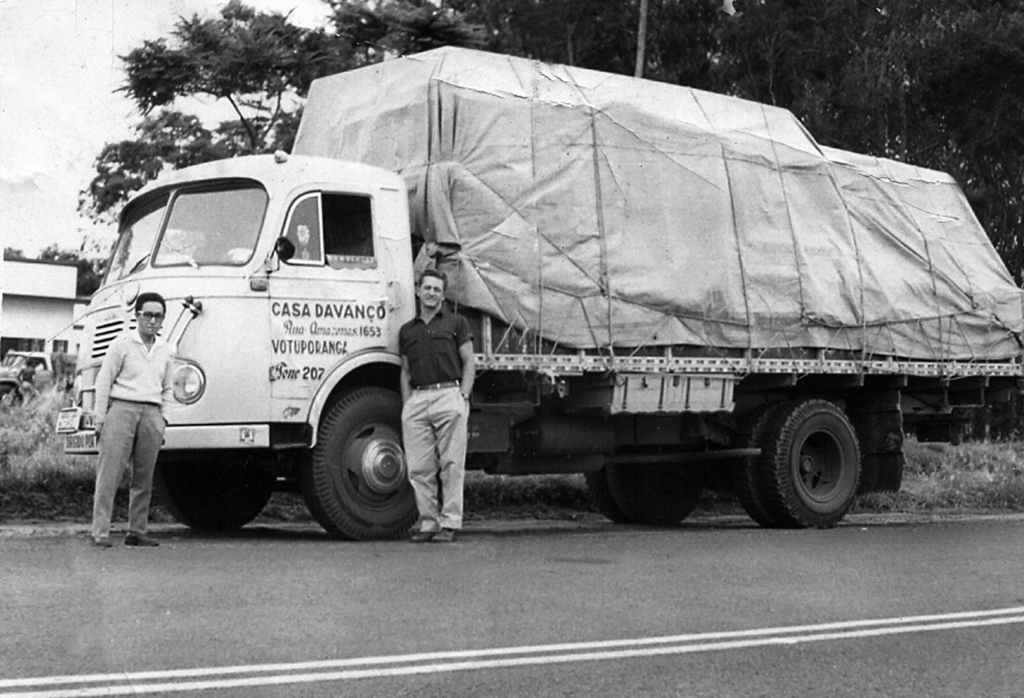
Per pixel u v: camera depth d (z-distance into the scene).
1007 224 29.70
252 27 15.86
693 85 30.84
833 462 12.88
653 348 11.62
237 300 9.67
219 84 15.38
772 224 12.51
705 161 12.10
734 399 12.70
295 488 11.14
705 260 11.94
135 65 14.25
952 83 29.41
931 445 18.80
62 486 11.25
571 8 27.14
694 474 13.37
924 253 13.70
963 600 7.07
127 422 8.83
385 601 6.39
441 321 9.95
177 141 14.91
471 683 4.79
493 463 11.35
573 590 6.98
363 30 17.44
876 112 29.83
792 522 12.52
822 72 30.44
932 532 11.50
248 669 4.81
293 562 7.80
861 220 13.27
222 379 9.55
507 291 10.80
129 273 10.21
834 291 12.84
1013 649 5.76
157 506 11.84
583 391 11.49
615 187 11.48
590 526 12.61
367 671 4.88
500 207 10.86
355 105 11.68
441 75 10.88
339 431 9.91
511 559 8.37
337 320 10.00
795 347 12.56
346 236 10.21
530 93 11.20
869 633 6.00
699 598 6.85
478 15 25.44
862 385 13.43
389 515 10.07
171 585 6.60
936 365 13.66
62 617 5.61
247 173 10.10
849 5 29.84
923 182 14.02
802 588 7.34
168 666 4.81
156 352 9.00
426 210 10.70
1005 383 14.56
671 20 30.05
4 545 8.53
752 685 4.93
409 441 9.86
